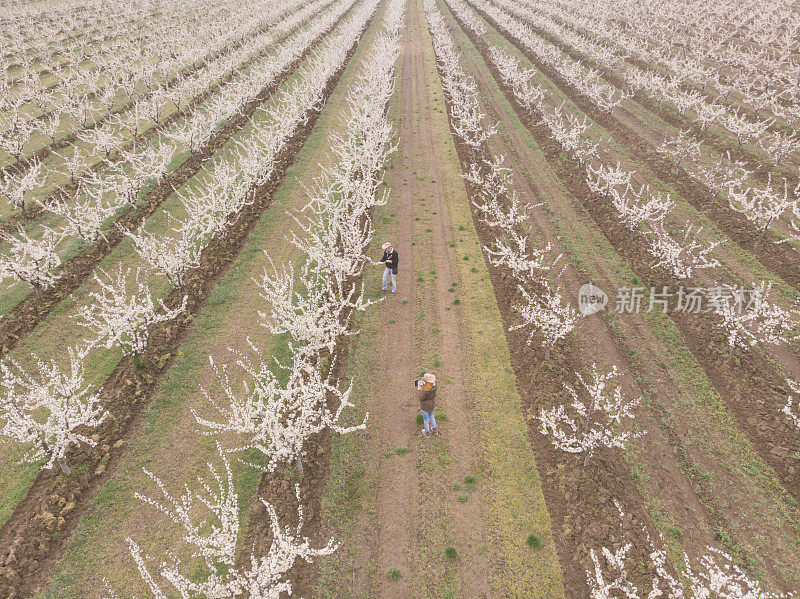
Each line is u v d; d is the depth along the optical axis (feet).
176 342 52.34
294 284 61.46
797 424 40.16
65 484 37.22
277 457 35.40
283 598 30.73
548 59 147.54
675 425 42.60
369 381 47.85
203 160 93.45
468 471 39.01
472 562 32.73
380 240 71.31
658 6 193.16
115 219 73.31
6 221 71.72
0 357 49.39
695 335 52.39
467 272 64.34
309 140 103.71
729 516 35.35
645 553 32.89
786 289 57.21
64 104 110.22
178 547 33.78
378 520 35.55
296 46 156.66
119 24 191.21
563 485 37.40
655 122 106.83
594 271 63.62
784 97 112.57
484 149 99.25
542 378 47.14
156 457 40.14
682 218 72.59
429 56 168.04
